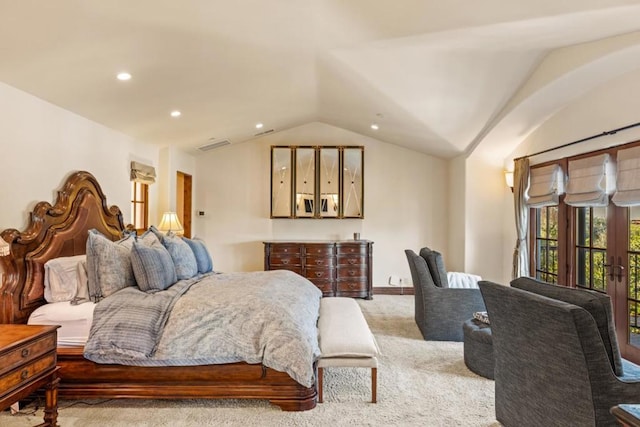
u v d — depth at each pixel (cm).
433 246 689
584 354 172
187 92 394
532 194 491
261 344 268
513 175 537
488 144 536
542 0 232
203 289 313
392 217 690
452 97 433
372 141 689
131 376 271
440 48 329
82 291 297
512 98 423
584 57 313
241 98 455
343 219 687
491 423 247
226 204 693
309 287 382
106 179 423
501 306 222
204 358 267
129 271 310
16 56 254
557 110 428
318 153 673
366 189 693
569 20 259
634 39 280
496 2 240
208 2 241
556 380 188
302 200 673
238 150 693
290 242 636
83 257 322
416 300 474
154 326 269
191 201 671
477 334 327
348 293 632
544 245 492
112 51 277
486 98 429
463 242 604
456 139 555
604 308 182
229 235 693
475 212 595
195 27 270
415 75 389
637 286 344
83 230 355
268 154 693
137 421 249
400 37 308
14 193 292
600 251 388
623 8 237
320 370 274
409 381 311
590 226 403
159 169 572
